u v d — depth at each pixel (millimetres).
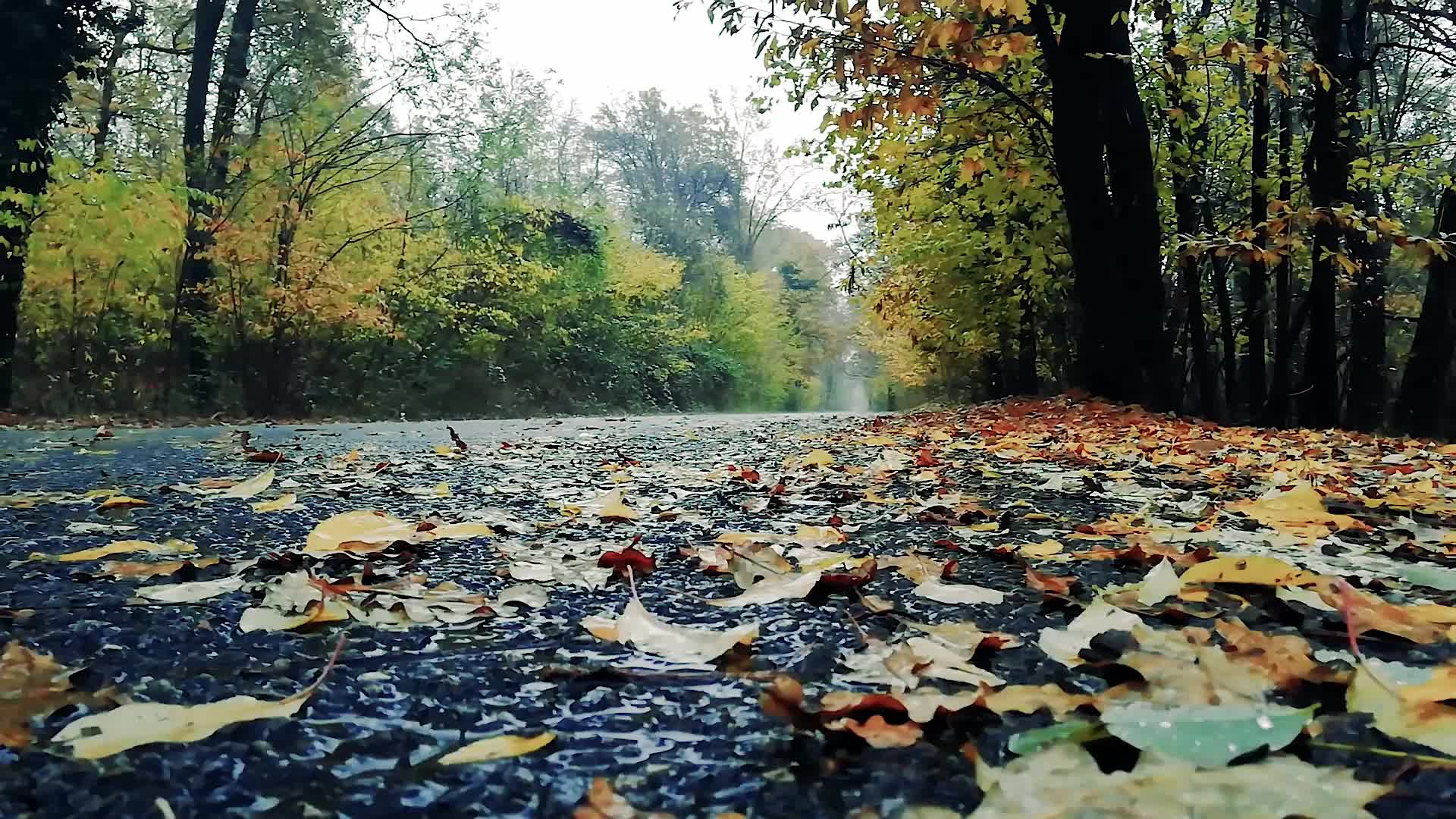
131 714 1092
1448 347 11586
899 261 18125
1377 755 919
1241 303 17688
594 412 25297
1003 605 1742
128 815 855
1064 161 10102
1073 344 17625
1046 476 4359
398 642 1490
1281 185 12141
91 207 12430
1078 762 885
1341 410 14461
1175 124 12594
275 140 15398
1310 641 1440
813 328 56469
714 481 4258
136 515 3037
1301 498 2936
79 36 12070
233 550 2383
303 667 1342
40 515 3016
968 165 11047
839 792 896
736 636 1397
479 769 965
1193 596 1722
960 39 8234
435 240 18828
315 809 869
